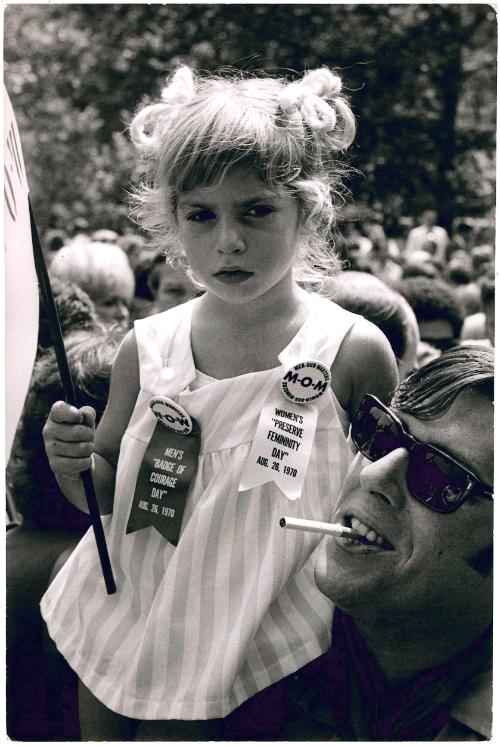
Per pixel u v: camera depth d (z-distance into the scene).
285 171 1.64
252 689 1.67
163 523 1.71
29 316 1.66
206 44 6.59
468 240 6.30
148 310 3.70
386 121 6.43
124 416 1.82
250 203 1.62
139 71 6.92
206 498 1.69
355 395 1.77
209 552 1.68
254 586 1.65
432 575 1.58
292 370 1.68
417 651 1.64
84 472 1.73
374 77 6.39
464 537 1.57
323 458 1.71
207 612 1.67
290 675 1.71
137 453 1.74
